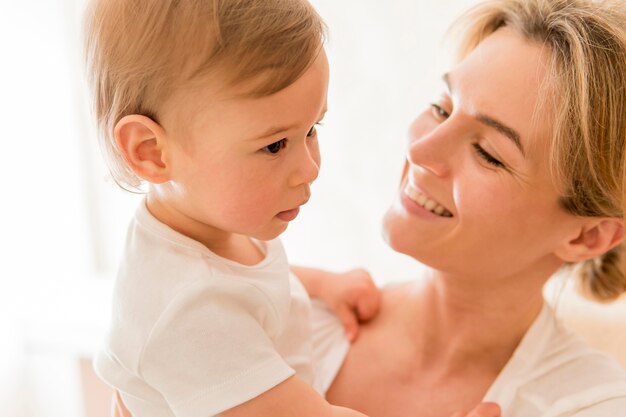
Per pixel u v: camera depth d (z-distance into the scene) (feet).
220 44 2.20
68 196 6.84
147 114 2.35
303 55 2.27
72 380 6.39
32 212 6.63
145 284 2.46
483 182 2.96
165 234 2.53
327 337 3.68
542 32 2.91
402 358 3.49
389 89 5.70
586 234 3.18
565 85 2.79
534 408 3.09
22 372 6.39
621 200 2.95
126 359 2.42
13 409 6.39
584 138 2.80
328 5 5.71
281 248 2.96
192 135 2.31
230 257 2.68
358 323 3.76
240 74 2.21
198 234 2.60
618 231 3.12
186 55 2.22
